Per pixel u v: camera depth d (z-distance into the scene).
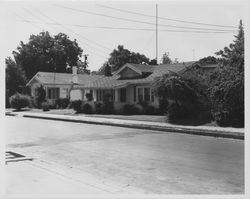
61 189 7.35
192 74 23.28
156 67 34.19
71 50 62.34
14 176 8.49
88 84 37.38
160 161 10.54
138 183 7.99
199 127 19.50
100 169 9.48
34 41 59.47
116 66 60.12
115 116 28.42
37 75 47.22
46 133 18.14
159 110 28.30
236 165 9.88
